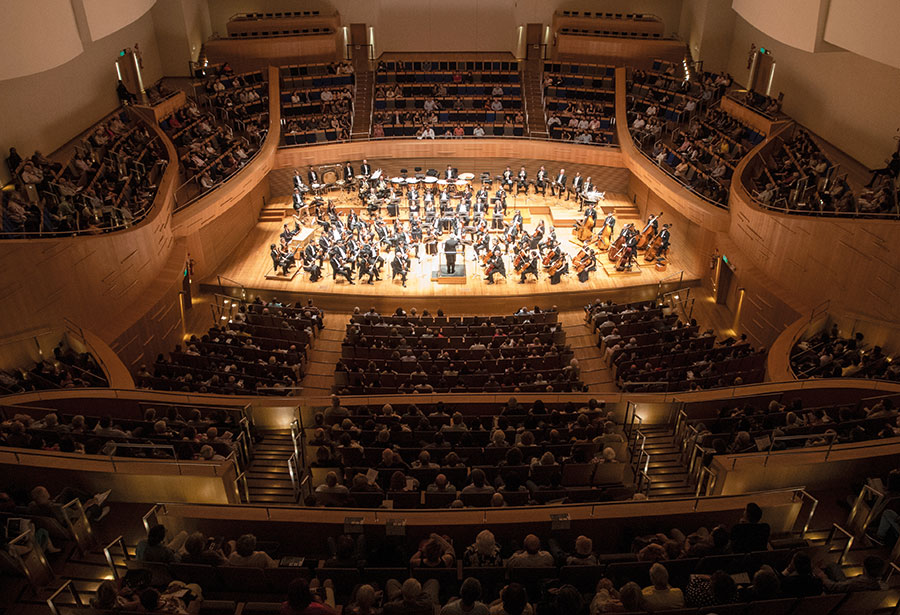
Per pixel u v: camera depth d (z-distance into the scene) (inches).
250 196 1058.7
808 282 705.0
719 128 1048.8
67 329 605.3
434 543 261.4
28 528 276.1
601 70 1240.2
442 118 1205.7
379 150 1170.6
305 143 1143.6
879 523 298.7
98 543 308.2
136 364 684.7
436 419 458.6
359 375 609.6
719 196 906.1
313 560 281.7
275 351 676.7
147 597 225.0
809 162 848.3
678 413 469.4
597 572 256.8
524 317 790.5
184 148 989.2
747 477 340.5
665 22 1332.4
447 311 894.4
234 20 1268.5
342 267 900.6
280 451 457.1
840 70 902.4
